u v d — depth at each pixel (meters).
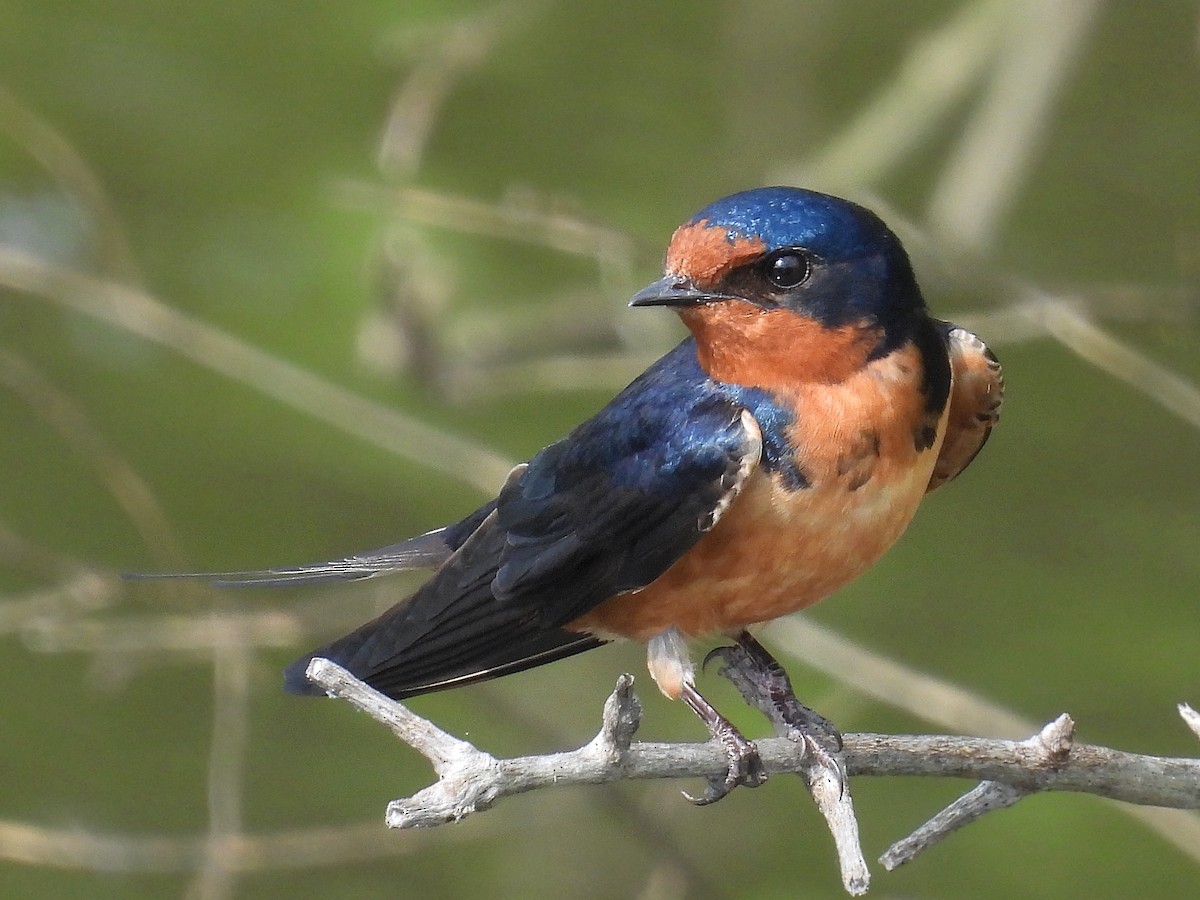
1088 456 14.26
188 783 13.42
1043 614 13.66
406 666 8.77
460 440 13.20
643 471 8.41
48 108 14.90
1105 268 14.38
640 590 8.54
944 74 14.04
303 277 14.36
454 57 13.65
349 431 13.81
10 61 15.09
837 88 15.41
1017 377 14.45
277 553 13.80
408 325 13.66
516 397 14.66
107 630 12.13
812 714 8.83
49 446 14.41
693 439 8.25
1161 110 14.85
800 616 12.28
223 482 14.20
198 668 14.09
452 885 14.16
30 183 14.73
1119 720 13.05
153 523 12.43
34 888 13.35
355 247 14.33
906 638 13.67
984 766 7.70
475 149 14.98
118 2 15.41
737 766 7.82
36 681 14.12
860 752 7.84
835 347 8.16
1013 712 13.02
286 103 15.02
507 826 13.69
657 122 15.10
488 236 15.18
